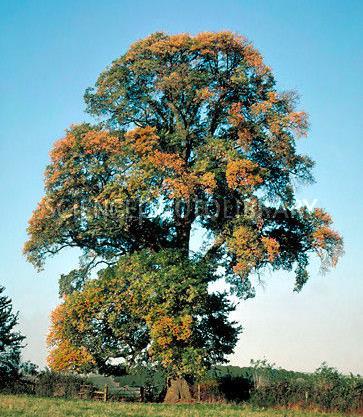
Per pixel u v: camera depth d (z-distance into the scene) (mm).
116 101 35406
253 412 26328
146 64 34344
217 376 33938
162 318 30359
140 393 33406
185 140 34500
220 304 32656
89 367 31828
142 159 32656
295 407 28875
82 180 33438
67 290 35438
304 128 34094
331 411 28203
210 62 35469
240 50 35156
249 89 35531
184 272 31141
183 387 32906
